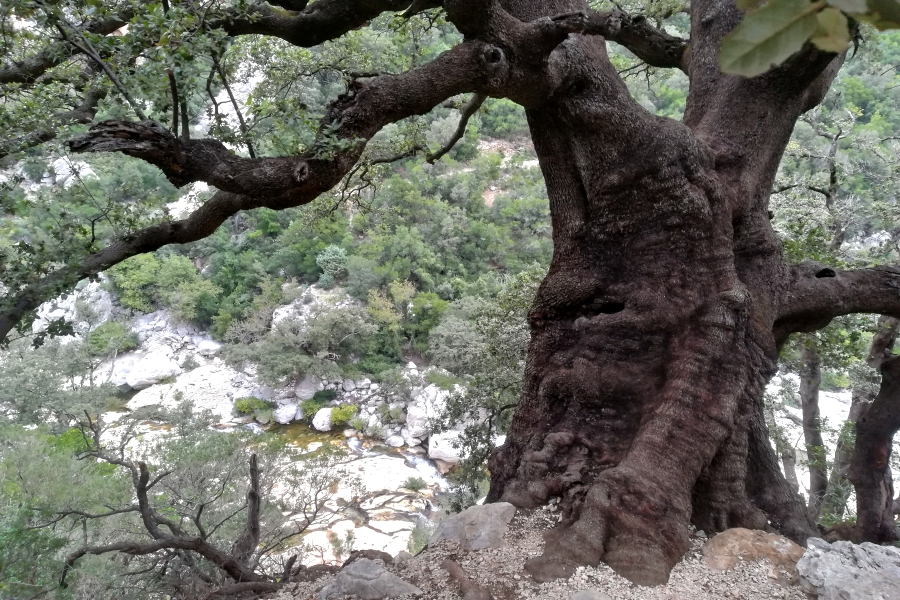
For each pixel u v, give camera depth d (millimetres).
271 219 35406
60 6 4023
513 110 42656
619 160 5555
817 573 3908
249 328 29578
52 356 24781
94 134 3576
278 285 32656
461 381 25391
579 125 5551
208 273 34156
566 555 4207
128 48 4039
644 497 4473
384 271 30281
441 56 4723
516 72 4863
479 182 35625
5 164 5000
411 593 3979
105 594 7250
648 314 5379
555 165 5980
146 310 33000
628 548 4234
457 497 10438
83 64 6004
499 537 4551
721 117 5863
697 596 3885
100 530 9508
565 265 6047
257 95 7863
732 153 5707
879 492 6371
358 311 28016
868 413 6594
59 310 31281
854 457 6621
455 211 33500
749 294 5305
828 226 11977
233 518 9648
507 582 4023
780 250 6055
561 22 4594
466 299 27875
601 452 5285
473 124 38500
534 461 5297
